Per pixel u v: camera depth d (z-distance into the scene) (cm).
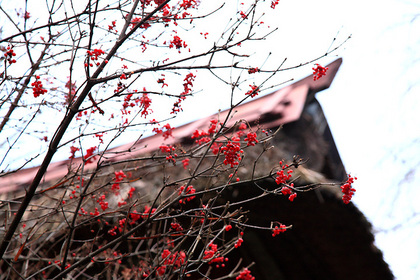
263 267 581
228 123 661
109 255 400
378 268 552
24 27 307
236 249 586
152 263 311
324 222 504
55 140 281
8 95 317
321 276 588
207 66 296
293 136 630
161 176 486
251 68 293
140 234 422
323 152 695
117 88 311
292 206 490
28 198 281
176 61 296
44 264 451
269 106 661
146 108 325
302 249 555
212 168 298
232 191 462
